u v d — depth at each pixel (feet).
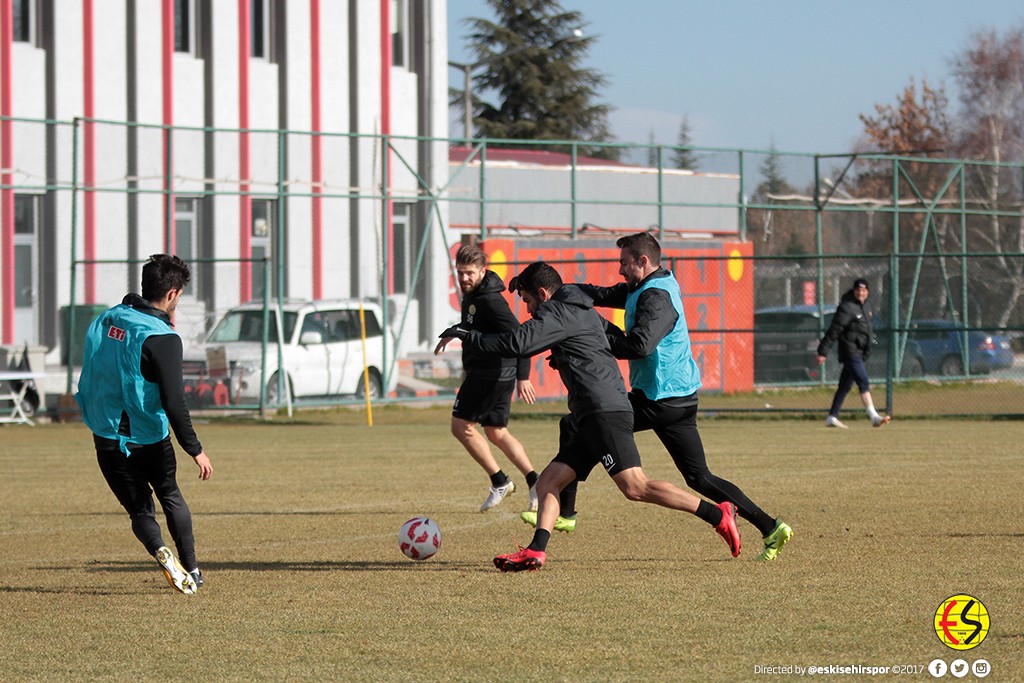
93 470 124.47
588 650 49.65
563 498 74.95
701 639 51.13
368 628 54.08
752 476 110.11
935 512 86.94
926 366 252.42
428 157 260.62
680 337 67.41
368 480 112.78
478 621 55.06
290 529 84.53
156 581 66.33
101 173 231.91
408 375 228.02
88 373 59.82
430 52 273.54
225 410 195.42
